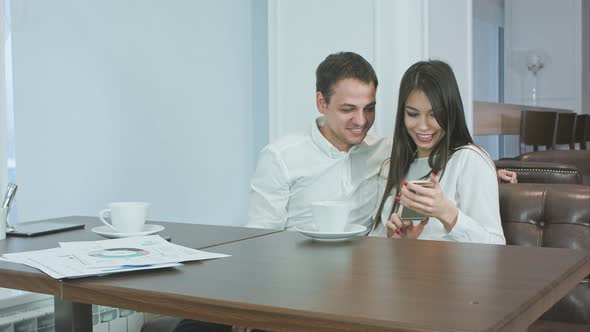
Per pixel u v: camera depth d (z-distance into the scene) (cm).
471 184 170
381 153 204
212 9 398
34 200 290
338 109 186
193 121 387
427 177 179
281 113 351
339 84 184
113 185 332
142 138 350
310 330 76
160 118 361
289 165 197
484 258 111
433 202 148
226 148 415
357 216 202
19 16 279
